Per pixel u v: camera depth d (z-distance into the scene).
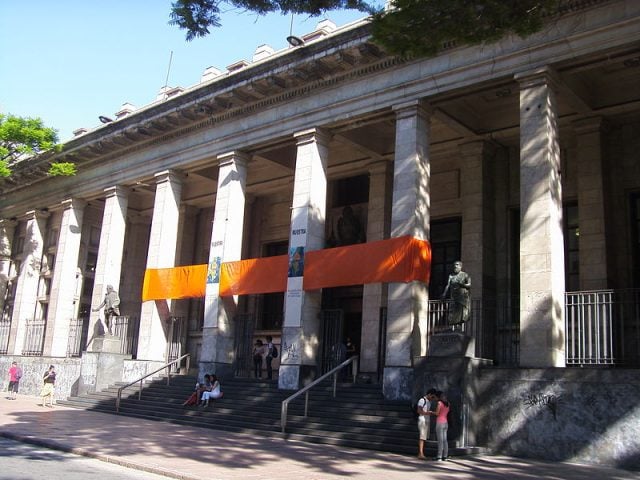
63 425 18.34
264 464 12.61
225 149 25.77
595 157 20.48
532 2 12.97
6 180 36.16
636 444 13.63
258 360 25.50
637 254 20.33
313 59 21.61
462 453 14.95
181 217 33.56
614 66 19.34
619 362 18.47
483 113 22.91
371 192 25.59
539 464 14.02
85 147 30.88
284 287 22.47
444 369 16.02
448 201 24.59
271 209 31.20
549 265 16.23
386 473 12.08
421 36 13.32
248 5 13.70
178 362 26.53
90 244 36.41
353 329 27.27
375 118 21.77
